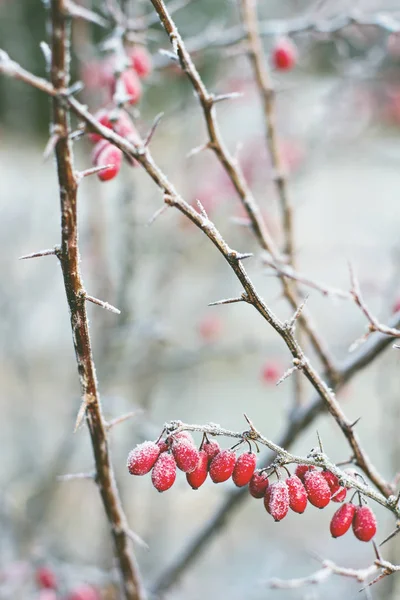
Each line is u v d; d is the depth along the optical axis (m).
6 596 2.87
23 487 3.80
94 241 3.53
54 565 2.89
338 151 4.59
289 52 2.64
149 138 1.44
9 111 5.93
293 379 2.31
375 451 4.40
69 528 4.04
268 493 1.22
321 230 5.11
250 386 5.18
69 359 5.04
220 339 4.23
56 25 1.33
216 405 4.96
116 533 1.73
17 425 4.35
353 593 3.69
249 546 4.32
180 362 3.81
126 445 3.39
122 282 3.13
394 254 3.53
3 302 4.48
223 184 4.07
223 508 2.44
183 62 1.61
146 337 3.27
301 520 4.54
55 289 5.24
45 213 5.08
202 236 4.04
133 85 1.85
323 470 1.28
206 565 4.16
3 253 4.70
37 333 5.05
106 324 3.34
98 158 1.55
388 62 3.45
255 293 1.35
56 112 1.32
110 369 3.29
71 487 4.15
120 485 3.40
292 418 2.27
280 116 4.54
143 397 3.64
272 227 3.91
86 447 4.27
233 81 4.27
